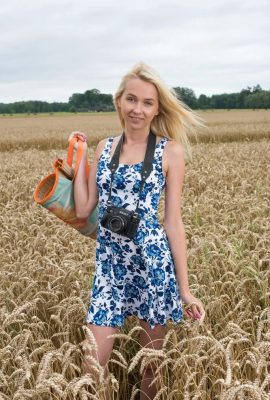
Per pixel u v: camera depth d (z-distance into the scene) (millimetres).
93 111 110750
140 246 3020
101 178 3092
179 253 3139
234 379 3045
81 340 3768
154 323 3100
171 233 3133
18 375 3131
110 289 3107
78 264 4492
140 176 3018
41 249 5973
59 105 116938
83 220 3438
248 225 6504
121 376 3658
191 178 11789
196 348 3064
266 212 7816
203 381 2873
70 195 3352
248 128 33375
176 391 2998
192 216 7246
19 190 10914
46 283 4730
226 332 3496
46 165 16000
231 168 13156
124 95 3053
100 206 3133
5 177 13719
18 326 4016
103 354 3084
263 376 3248
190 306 3176
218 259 5004
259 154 17047
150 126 3207
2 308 3871
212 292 4281
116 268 3100
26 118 79188
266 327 3729
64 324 3762
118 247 3059
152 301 3062
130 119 3037
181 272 3152
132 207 3025
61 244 5895
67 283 4340
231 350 3170
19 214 7836
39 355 3596
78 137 3523
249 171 12453
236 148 19625
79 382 2475
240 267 4816
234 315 3930
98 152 3258
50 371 2871
